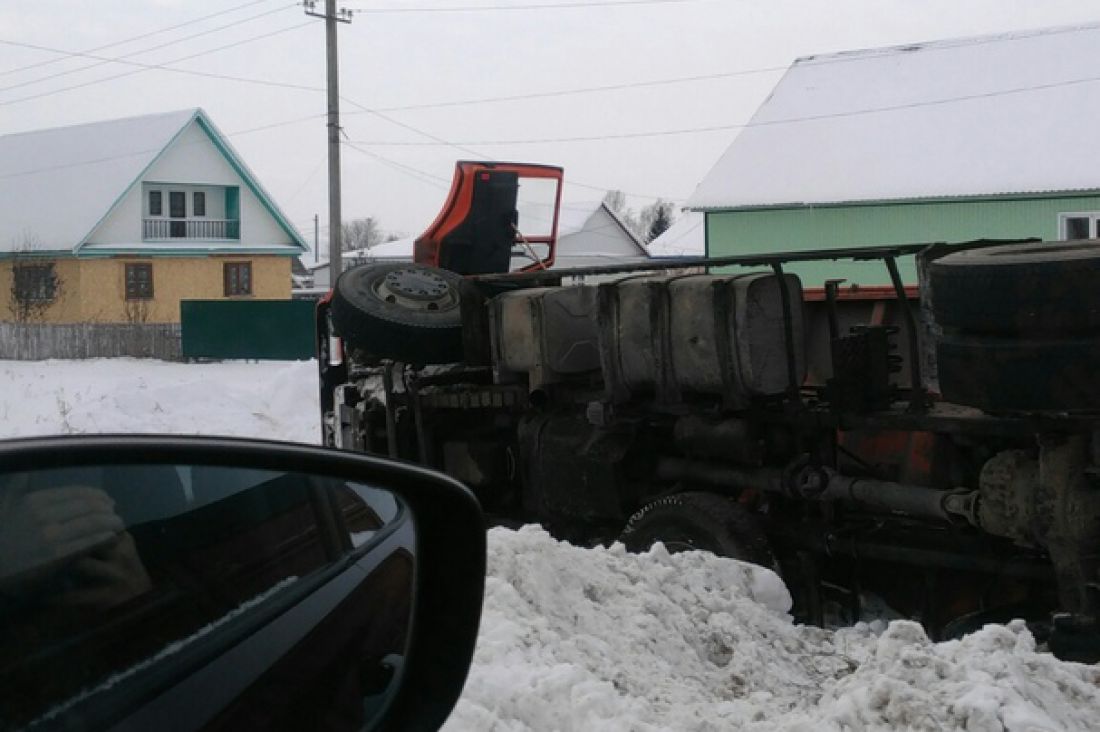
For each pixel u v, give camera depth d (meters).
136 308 42.91
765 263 7.09
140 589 1.92
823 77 35.84
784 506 7.38
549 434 8.23
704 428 7.24
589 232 54.62
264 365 33.59
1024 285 5.26
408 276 9.54
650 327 7.33
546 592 5.08
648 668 4.87
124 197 44.47
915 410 6.55
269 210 48.47
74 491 1.80
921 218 30.97
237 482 2.33
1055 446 5.68
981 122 31.86
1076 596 5.61
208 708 1.97
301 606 2.44
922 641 4.45
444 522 2.92
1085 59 32.41
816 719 4.11
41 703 1.65
